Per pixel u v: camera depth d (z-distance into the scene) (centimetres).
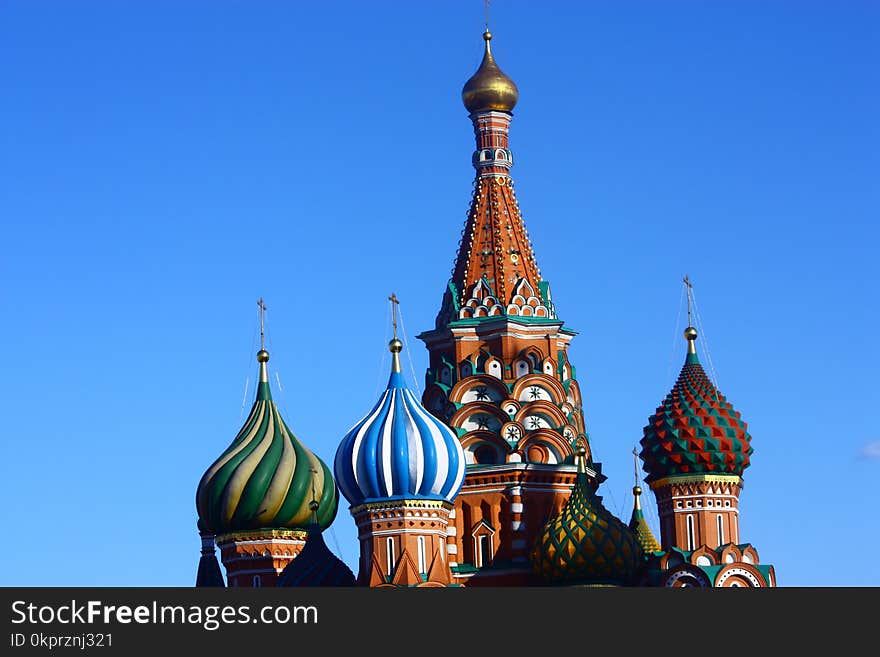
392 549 14075
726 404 14888
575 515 14325
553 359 15412
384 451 14138
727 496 14725
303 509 15338
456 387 15250
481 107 15862
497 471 14912
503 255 15588
